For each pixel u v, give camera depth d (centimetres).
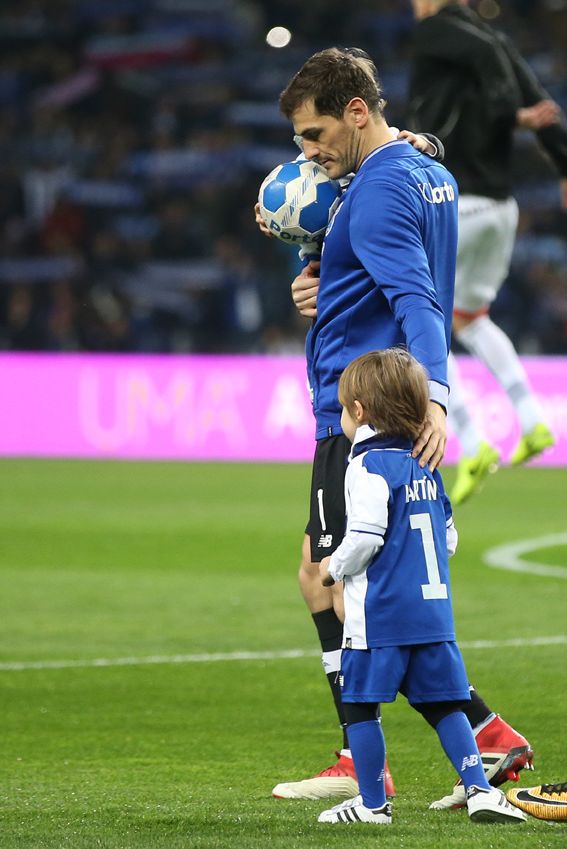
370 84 1436
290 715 1934
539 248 7906
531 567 3431
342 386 1344
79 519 4450
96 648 2438
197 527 4247
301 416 6675
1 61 9312
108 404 6756
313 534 1492
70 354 6931
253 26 9469
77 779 1584
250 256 7869
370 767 1326
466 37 2594
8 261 7706
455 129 2648
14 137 8712
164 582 3200
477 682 2112
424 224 1412
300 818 1350
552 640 2459
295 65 9131
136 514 4588
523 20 9400
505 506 4959
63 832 1287
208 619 2725
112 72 9025
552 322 7512
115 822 1338
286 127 8750
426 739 1795
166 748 1748
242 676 2200
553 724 1838
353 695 1320
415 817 1355
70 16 9519
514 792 1348
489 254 2755
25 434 6788
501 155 2694
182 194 8325
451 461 6469
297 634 2564
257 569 3409
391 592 1299
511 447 6538
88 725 1883
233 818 1350
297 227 1526
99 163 8462
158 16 9512
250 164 8362
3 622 2695
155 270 7681
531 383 6606
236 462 6594
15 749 1748
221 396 6706
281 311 7562
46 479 5709
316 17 9388
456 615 2741
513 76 2622
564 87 8850
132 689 2111
